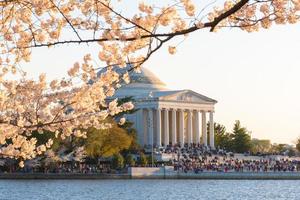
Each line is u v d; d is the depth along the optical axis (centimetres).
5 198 11381
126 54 2791
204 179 19888
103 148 19862
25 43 2902
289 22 2603
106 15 2584
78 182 16375
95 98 3138
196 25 2380
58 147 17788
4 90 3120
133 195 12531
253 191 14450
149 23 2550
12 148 3400
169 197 12294
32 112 3162
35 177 17262
